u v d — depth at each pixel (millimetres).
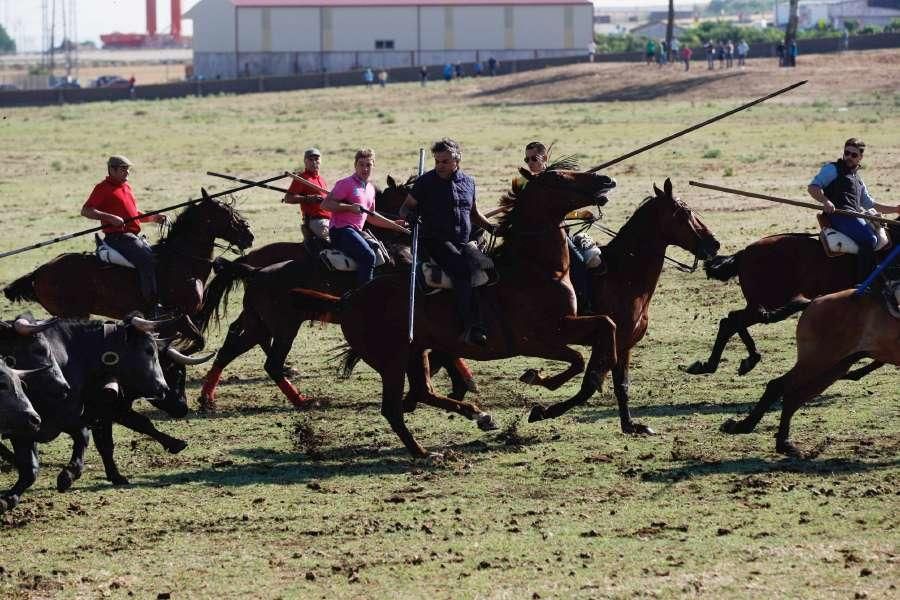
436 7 106062
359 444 12984
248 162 42031
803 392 12023
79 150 47938
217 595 8867
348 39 106250
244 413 14469
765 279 14922
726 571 8938
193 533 10250
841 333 11828
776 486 10977
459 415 14023
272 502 11031
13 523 10578
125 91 81812
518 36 107312
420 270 12250
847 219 14398
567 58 89312
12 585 9156
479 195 31984
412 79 89375
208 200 15828
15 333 10789
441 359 13953
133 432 13688
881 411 13570
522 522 10258
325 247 15211
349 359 13352
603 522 10172
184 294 15727
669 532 9867
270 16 105875
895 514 10117
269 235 26859
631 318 12977
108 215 15375
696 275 22422
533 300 12227
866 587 8555
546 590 8703
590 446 12531
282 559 9555
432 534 10023
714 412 13828
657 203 12977
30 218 30250
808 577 8773
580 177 12125
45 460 12641
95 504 11102
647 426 13016
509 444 12734
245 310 14758
